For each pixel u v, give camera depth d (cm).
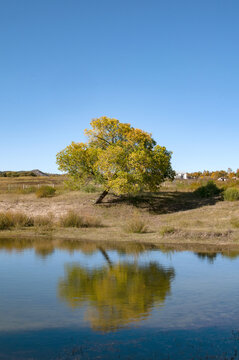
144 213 2809
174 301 727
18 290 808
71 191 3656
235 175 7731
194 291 804
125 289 820
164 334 554
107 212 2808
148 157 2775
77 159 2955
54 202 3108
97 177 2942
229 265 1113
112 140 3100
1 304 703
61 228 2125
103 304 706
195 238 1706
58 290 810
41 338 538
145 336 545
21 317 628
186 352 491
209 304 705
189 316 637
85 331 566
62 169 3005
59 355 481
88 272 1005
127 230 1989
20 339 534
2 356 479
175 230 1819
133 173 2800
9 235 1892
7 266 1087
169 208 2994
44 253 1331
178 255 1304
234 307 687
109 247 1498
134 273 997
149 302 718
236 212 2512
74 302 719
